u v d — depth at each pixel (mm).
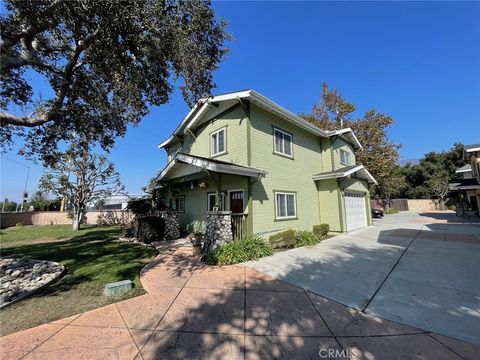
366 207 16297
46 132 8539
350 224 13656
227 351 2805
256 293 4555
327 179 13242
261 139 9906
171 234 11461
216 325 3398
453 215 22484
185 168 10250
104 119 9180
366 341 2967
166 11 6184
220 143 10891
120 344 2943
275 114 10641
